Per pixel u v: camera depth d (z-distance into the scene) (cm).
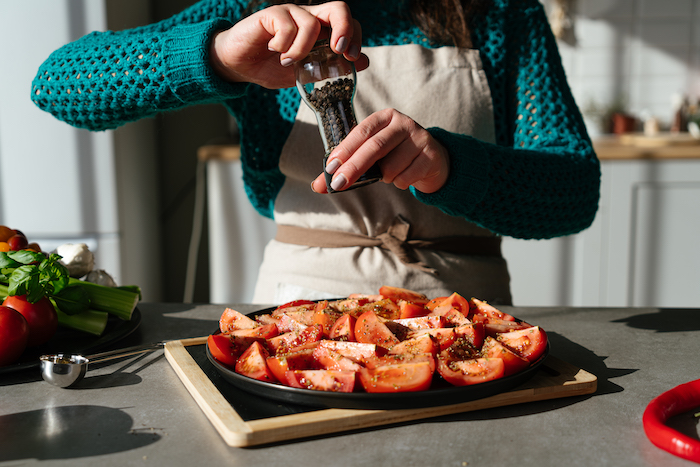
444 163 64
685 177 204
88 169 179
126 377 59
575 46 254
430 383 48
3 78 172
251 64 71
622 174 205
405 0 96
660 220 207
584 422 48
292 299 95
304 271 95
